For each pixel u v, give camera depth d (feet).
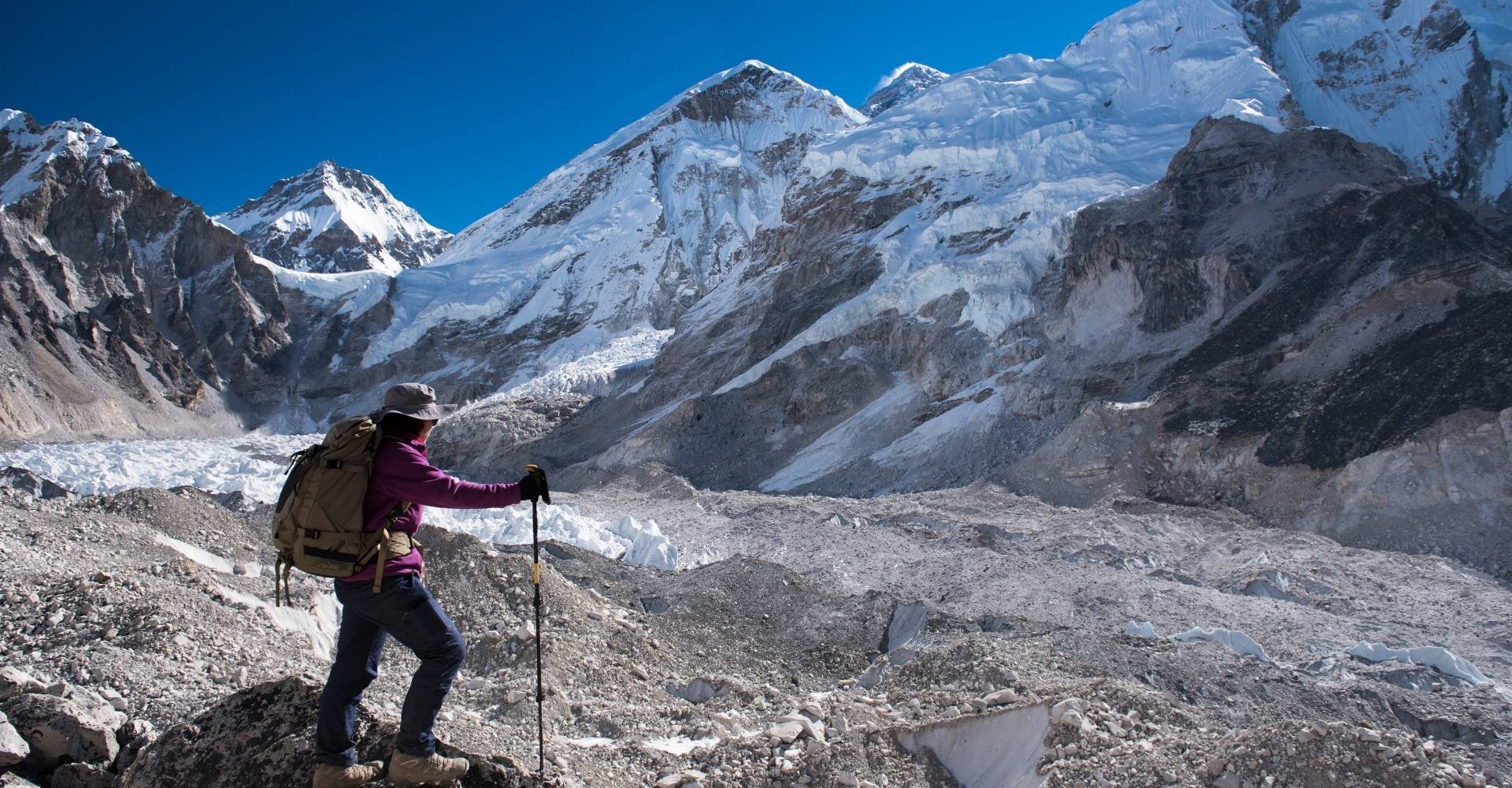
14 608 31.53
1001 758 26.12
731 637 55.88
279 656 32.45
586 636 44.42
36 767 20.68
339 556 15.14
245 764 17.33
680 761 25.02
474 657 40.24
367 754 17.08
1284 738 21.29
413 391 16.43
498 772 17.51
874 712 31.48
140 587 33.19
